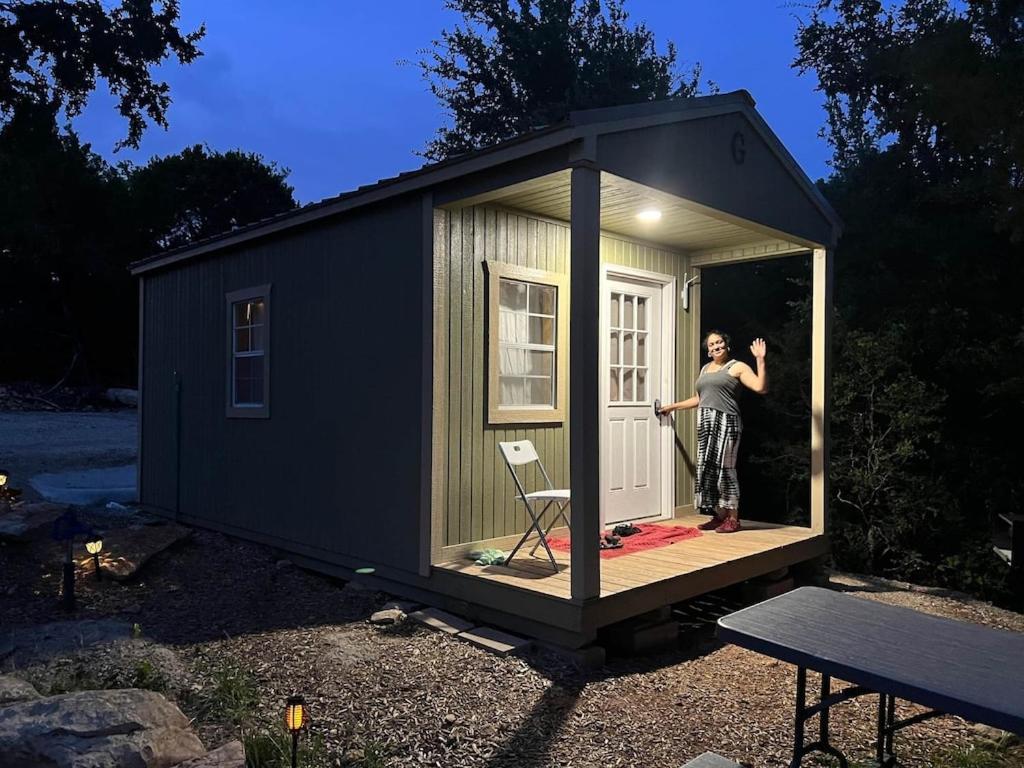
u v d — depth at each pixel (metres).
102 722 2.85
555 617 4.41
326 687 3.80
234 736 3.21
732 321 8.95
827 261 6.67
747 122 5.66
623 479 6.69
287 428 6.60
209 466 7.61
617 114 4.50
